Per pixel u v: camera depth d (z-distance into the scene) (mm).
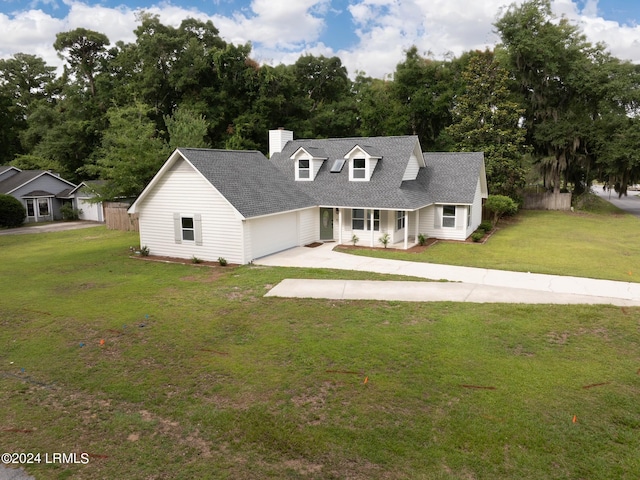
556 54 36375
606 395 7359
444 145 41188
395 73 43719
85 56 49812
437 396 7414
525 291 13094
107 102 44344
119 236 27969
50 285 15305
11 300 13508
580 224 30375
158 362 8969
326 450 6105
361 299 12586
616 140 35281
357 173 23000
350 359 8820
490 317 10930
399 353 9031
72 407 7371
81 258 20438
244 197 18516
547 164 39594
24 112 56281
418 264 17312
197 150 19422
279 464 5852
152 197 19922
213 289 14164
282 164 25578
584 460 5867
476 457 5930
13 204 34562
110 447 6289
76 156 47719
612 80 36094
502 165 33688
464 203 23000
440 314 11242
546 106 39156
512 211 32531
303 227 22156
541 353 8930
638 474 5602
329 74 54688
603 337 9656
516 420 6703
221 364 8773
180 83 38656
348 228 23000
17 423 6926
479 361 8617
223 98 40250
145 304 12758
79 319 11594
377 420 6773
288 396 7527
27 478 5668
